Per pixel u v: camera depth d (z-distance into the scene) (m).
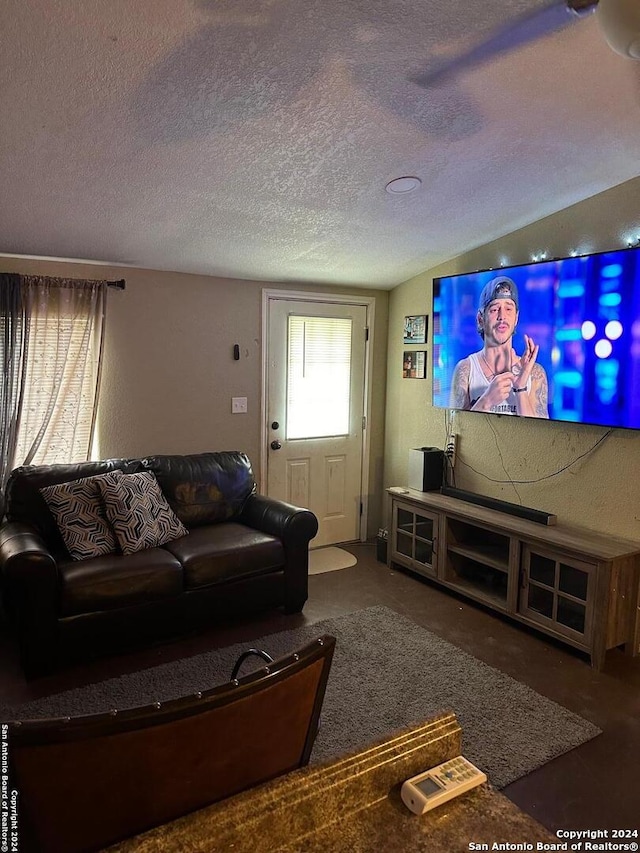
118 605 2.83
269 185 2.78
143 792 0.84
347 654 2.92
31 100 2.00
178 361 3.96
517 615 3.25
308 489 4.63
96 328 3.59
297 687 0.98
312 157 2.55
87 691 2.58
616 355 2.91
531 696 2.56
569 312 3.12
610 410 2.96
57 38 1.73
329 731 2.28
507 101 2.20
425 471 4.11
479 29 1.80
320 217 3.22
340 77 2.01
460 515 3.59
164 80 1.95
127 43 1.76
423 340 4.42
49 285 3.43
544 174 2.83
